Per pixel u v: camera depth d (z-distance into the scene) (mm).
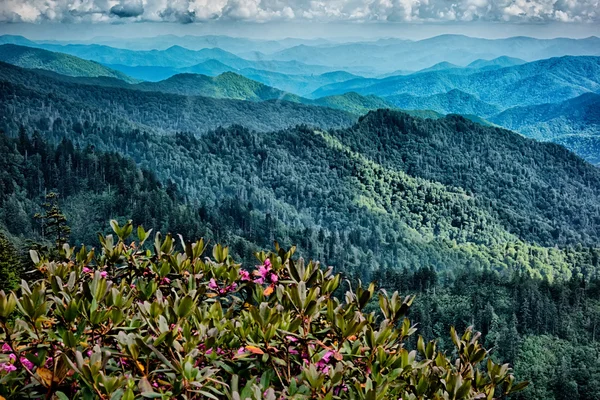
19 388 4395
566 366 115500
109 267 6391
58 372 4047
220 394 4391
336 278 5883
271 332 4633
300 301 4992
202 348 4773
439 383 5109
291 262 5816
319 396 4297
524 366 117750
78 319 4961
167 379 4680
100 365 4012
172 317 4824
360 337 5316
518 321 135250
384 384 4574
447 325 133750
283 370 4773
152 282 5688
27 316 4496
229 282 6164
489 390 5348
